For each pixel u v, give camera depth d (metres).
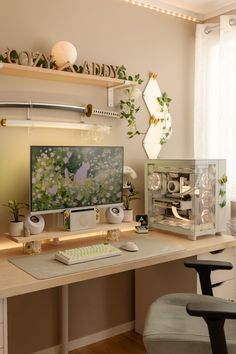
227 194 2.79
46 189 2.12
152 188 2.62
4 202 2.19
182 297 1.87
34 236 2.03
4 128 2.17
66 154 2.18
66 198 2.21
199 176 2.36
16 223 2.03
